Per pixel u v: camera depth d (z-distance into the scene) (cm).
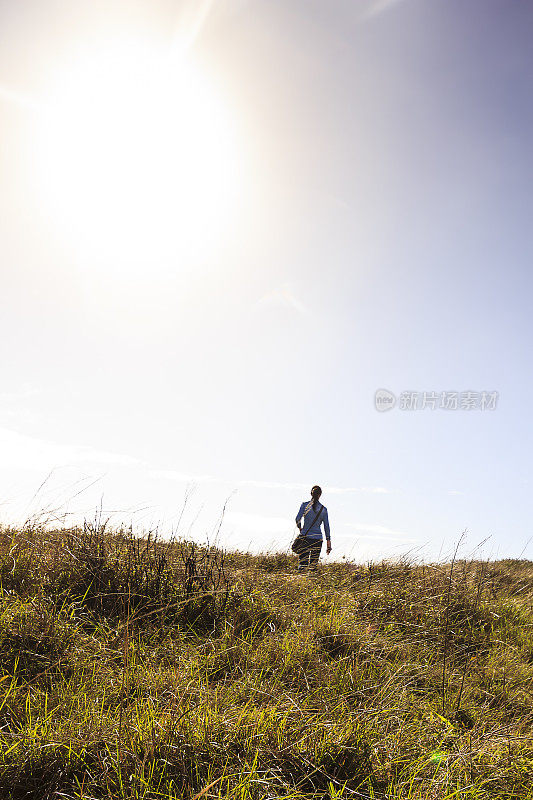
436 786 294
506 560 1320
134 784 264
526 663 567
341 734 325
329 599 641
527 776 325
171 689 360
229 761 290
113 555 588
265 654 448
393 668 470
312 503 945
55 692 346
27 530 637
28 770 270
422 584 732
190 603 527
